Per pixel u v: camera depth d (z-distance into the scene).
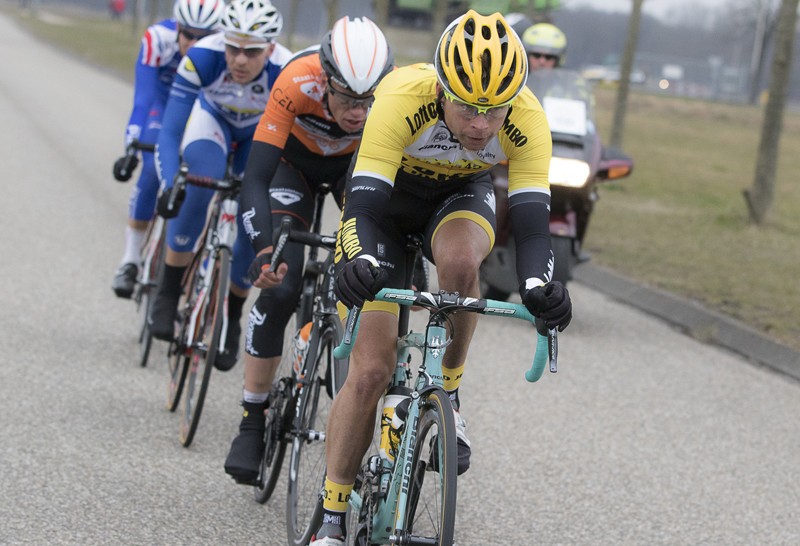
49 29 74.81
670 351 9.91
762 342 10.08
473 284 4.59
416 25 58.72
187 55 7.39
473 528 5.70
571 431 7.44
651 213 17.95
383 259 4.78
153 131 8.94
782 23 16.64
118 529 5.29
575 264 10.38
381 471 4.47
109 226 13.64
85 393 7.41
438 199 4.89
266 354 5.69
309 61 5.64
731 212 18.08
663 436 7.50
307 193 6.09
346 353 4.03
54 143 21.33
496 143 4.54
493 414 7.67
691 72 81.81
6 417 6.75
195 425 6.41
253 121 7.68
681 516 6.10
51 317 9.26
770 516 6.21
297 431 5.32
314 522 4.83
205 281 6.90
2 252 11.55
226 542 5.28
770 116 16.83
